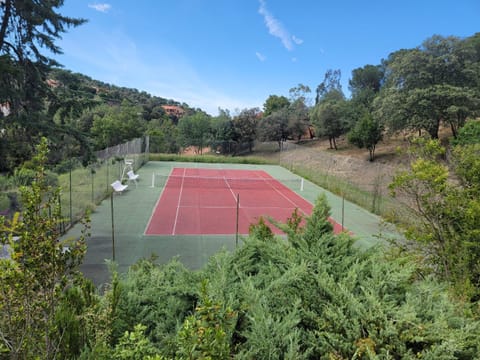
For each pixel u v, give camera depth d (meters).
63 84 14.20
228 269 3.57
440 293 3.05
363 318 2.54
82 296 3.12
